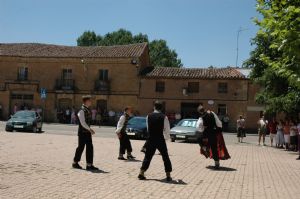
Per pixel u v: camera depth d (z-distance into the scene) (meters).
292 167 15.62
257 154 20.91
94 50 50.38
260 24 7.88
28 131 29.33
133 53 47.44
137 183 10.05
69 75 49.06
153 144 10.62
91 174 11.13
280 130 27.14
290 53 7.32
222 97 44.56
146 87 46.47
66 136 26.16
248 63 30.88
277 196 9.35
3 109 50.25
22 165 12.09
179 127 27.95
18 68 50.31
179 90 45.62
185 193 9.08
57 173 10.99
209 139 13.92
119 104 47.25
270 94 27.45
